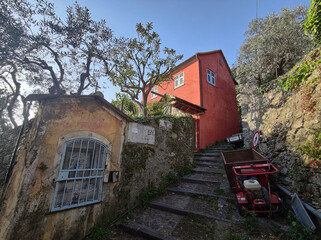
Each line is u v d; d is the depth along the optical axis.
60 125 2.83
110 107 3.69
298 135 3.62
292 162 3.62
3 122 8.26
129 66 7.20
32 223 2.34
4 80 6.74
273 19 8.07
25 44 4.61
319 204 2.67
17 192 2.30
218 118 12.23
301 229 2.60
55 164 2.68
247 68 9.20
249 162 3.87
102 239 2.96
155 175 4.86
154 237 2.86
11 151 3.63
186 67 12.61
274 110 5.15
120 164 3.81
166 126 5.75
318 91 3.21
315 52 3.58
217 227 3.02
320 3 3.39
